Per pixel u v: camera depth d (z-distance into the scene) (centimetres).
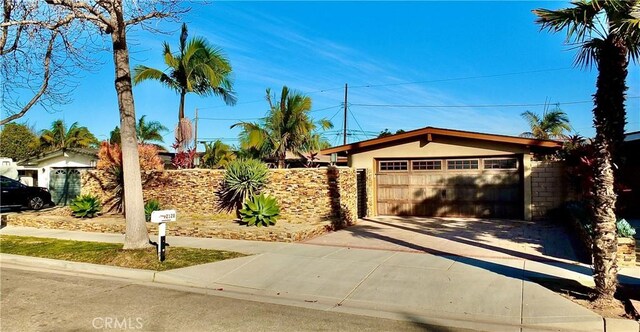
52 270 918
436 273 780
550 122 2995
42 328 551
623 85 601
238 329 552
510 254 920
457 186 1573
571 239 1087
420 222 1466
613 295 611
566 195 1423
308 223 1299
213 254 962
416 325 571
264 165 1518
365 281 757
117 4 912
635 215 1548
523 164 1470
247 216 1271
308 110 2100
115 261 909
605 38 607
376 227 1366
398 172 1656
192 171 1608
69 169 2242
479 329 556
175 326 561
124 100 985
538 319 576
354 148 1688
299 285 755
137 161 1010
